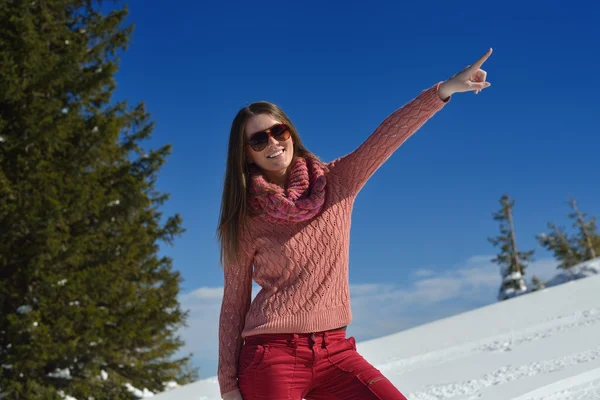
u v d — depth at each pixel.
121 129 14.93
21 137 12.17
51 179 12.03
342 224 2.05
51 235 11.55
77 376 12.84
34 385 11.21
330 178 2.11
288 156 2.18
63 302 11.98
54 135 12.04
